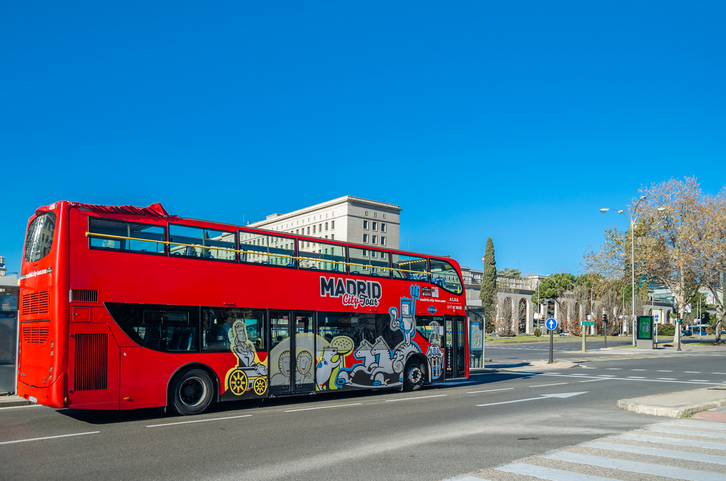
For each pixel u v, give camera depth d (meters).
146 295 11.26
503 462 7.59
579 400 14.66
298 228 129.00
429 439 9.20
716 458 7.82
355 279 15.43
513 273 118.75
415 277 17.23
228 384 12.38
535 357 36.31
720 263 49.97
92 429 10.04
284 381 13.44
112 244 10.96
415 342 16.89
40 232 11.16
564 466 7.35
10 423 10.70
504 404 13.81
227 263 12.68
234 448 8.45
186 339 11.78
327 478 6.77
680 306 51.75
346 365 14.84
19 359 11.55
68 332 10.17
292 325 13.75
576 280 93.31
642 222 51.84
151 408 12.80
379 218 122.94
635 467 7.30
